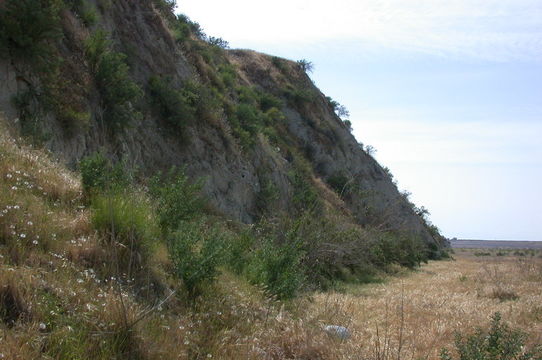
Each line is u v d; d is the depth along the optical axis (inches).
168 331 193.6
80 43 547.2
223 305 249.6
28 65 438.9
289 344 232.1
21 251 191.0
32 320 159.5
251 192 839.1
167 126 690.2
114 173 296.0
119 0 724.7
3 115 373.4
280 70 1706.4
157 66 738.2
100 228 237.0
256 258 363.6
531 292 568.1
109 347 165.8
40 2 460.1
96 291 194.5
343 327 278.7
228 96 1027.9
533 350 219.5
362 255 790.5
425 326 319.6
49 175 280.8
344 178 1440.7
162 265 254.2
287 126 1488.7
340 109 1971.0
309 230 579.2
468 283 685.9
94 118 520.7
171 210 319.3
